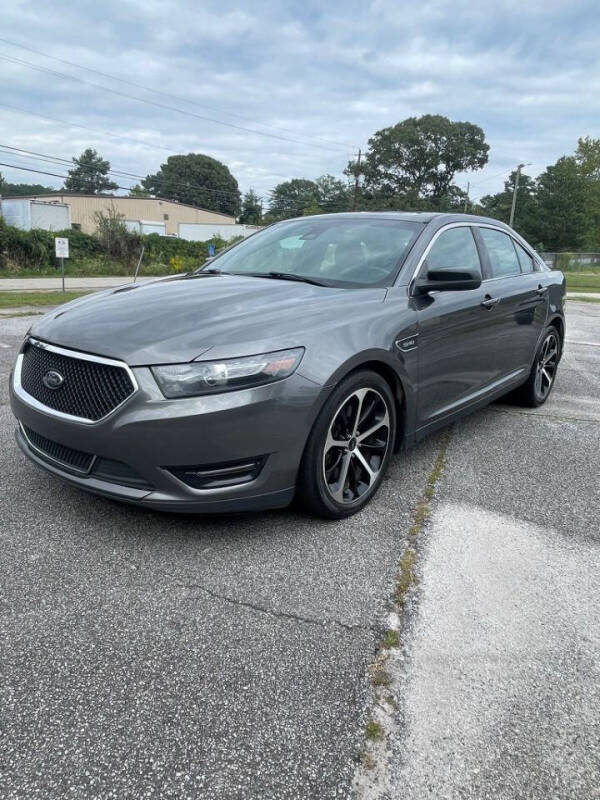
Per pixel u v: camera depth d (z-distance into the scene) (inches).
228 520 112.4
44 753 61.6
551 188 2746.1
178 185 3841.0
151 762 61.1
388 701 70.1
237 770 60.6
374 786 59.2
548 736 65.9
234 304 111.3
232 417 92.7
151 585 91.2
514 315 166.9
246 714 67.6
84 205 2311.8
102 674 72.9
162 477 94.0
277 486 100.7
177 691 70.6
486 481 135.0
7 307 472.1
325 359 101.5
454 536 109.2
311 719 67.1
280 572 95.9
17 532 105.1
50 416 100.5
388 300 121.6
